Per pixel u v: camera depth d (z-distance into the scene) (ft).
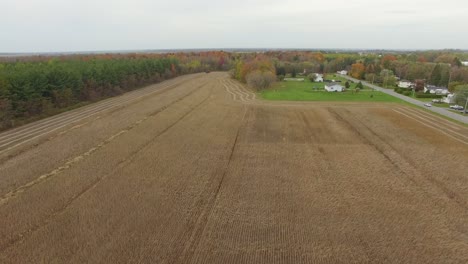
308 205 74.54
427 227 66.33
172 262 53.47
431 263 55.31
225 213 70.03
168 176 88.63
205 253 56.03
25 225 63.72
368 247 59.06
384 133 136.56
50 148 108.47
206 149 112.27
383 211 72.38
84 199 74.54
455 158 107.24
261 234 62.39
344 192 81.56
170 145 114.93
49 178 85.05
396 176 92.07
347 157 107.14
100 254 55.31
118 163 96.58
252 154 108.58
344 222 67.41
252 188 82.89
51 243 58.23
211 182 85.81
